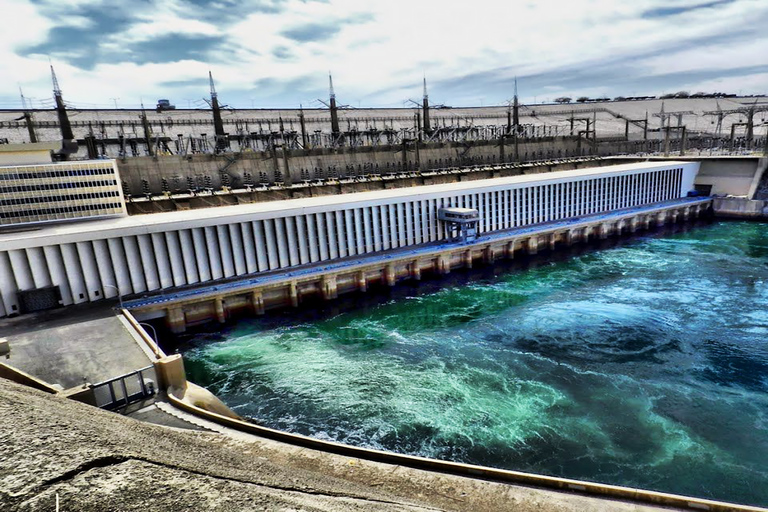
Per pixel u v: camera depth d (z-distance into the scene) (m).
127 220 72.19
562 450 38.94
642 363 53.66
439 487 25.25
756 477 35.44
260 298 73.00
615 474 36.06
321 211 82.88
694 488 34.53
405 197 92.06
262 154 137.62
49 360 44.31
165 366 38.47
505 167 161.50
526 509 23.55
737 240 111.75
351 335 65.38
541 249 108.94
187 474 12.82
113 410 35.78
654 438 40.22
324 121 192.62
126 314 57.06
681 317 66.81
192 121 177.62
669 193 138.88
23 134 146.75
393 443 40.50
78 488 10.66
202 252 73.44
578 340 60.28
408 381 51.12
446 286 86.06
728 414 43.41
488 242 96.31
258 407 47.06
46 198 68.69
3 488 10.16
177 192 120.06
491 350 58.38
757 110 179.12
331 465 27.36
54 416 14.48
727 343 58.16
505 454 38.59
